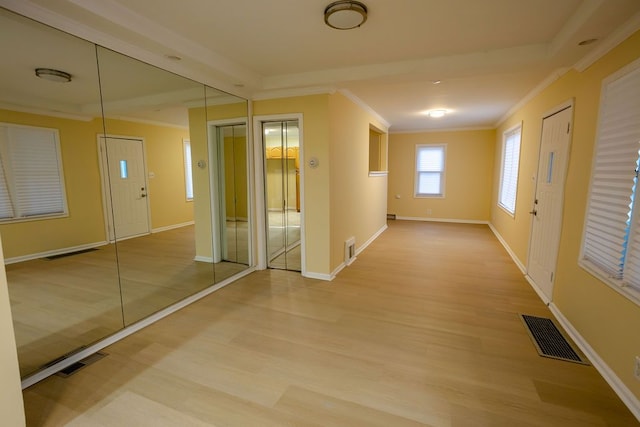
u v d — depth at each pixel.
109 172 2.86
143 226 3.23
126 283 3.09
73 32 2.07
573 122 2.76
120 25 2.09
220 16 2.18
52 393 1.92
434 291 3.53
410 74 3.09
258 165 4.10
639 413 1.70
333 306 3.15
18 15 1.85
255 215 4.22
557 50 2.43
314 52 2.85
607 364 2.04
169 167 3.42
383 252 5.16
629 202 1.92
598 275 2.17
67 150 2.51
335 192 3.97
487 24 2.29
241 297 3.38
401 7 2.05
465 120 6.55
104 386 1.98
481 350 2.37
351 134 4.48
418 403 1.83
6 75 2.07
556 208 3.06
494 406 1.80
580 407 1.79
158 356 2.30
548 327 2.71
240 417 1.73
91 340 2.49
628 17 1.89
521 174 4.55
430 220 8.16
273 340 2.52
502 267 4.38
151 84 3.04
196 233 3.75
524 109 4.51
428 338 2.54
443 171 7.94
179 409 1.79
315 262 3.95
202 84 3.27
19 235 2.29
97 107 2.68
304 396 1.89
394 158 8.30
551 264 3.13
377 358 2.28
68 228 2.59
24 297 2.32
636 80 1.90
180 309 3.09
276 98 3.85
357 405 1.82
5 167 2.18
